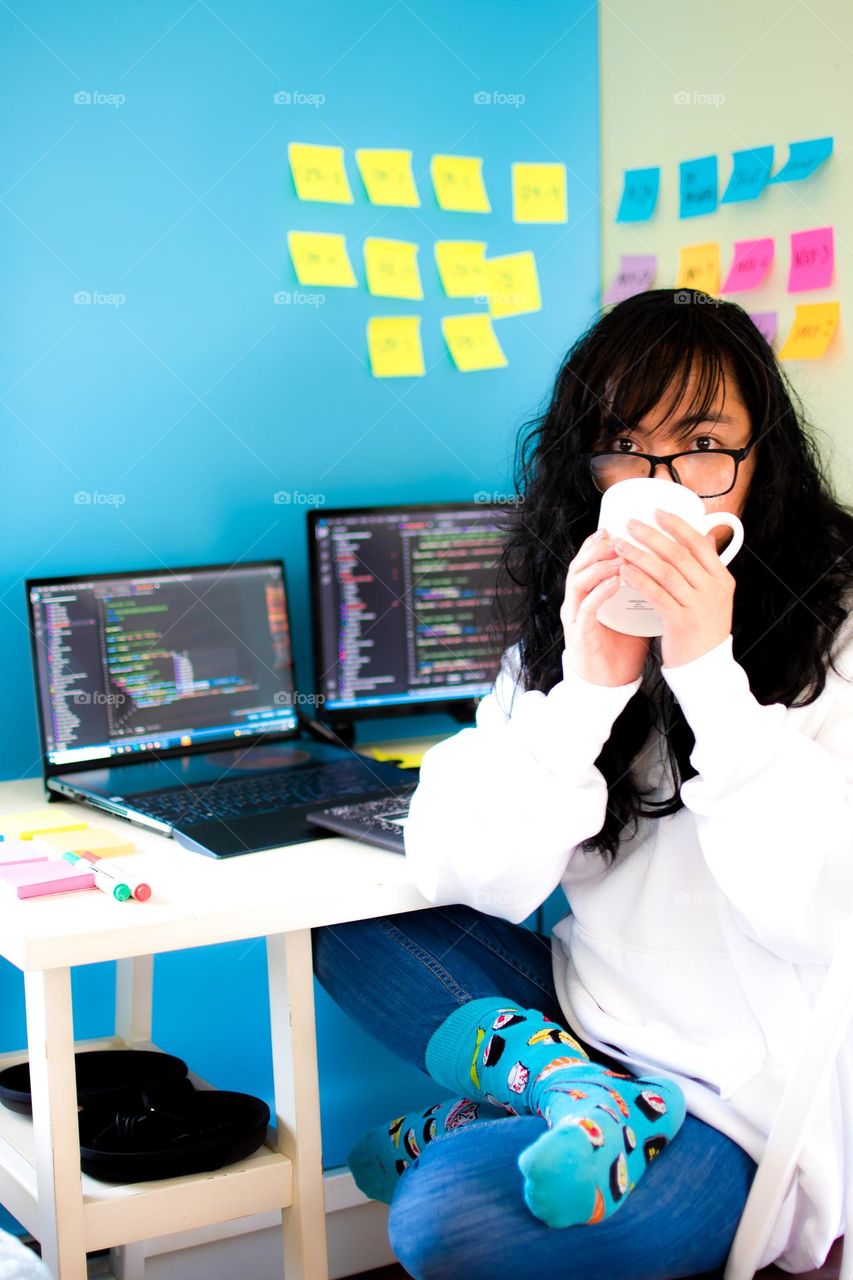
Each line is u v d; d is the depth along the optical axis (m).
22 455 1.79
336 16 1.95
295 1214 1.33
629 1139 1.09
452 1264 1.08
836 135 1.83
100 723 1.75
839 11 1.80
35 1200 1.26
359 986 1.37
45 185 1.77
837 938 1.16
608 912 1.33
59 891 1.27
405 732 2.11
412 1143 1.39
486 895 1.30
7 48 1.73
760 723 1.17
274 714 1.90
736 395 1.24
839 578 1.29
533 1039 1.23
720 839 1.17
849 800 1.17
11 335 1.76
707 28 2.00
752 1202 1.15
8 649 1.80
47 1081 1.19
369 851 1.41
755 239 1.96
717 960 1.27
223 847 1.41
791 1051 1.20
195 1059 1.89
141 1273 1.66
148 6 1.82
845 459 1.84
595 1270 1.10
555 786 1.26
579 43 2.14
